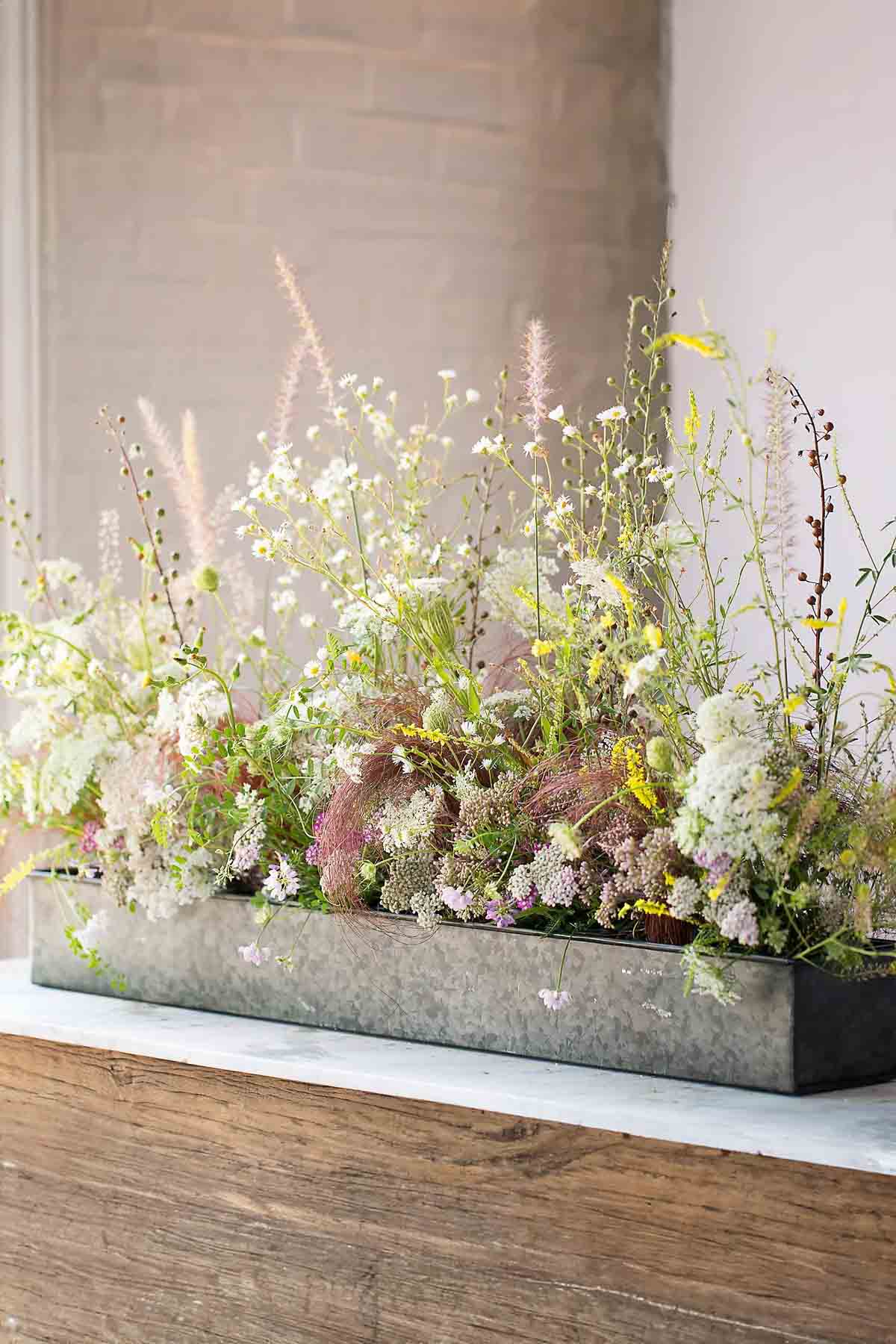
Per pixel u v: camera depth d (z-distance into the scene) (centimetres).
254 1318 144
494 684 163
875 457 252
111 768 167
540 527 161
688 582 268
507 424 283
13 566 268
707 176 286
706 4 288
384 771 148
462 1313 131
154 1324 151
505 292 288
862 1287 110
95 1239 155
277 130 280
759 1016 125
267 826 158
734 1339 116
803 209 268
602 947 133
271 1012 156
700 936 127
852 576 254
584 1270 124
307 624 170
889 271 250
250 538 271
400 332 284
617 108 293
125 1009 163
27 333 272
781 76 272
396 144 285
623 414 148
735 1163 117
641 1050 131
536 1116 124
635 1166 122
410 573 169
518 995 138
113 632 192
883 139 252
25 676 182
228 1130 146
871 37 254
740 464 268
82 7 274
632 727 142
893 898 126
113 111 275
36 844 254
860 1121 117
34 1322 160
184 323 277
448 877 139
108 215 275
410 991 145
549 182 290
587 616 147
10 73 272
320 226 282
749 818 121
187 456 187
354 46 283
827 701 133
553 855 135
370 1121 136
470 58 288
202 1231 147
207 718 162
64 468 272
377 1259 136
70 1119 157
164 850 161
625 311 292
